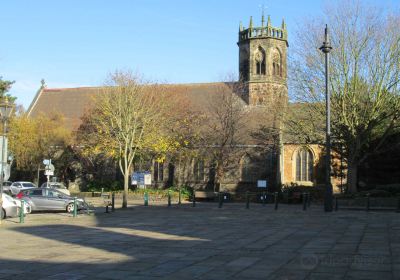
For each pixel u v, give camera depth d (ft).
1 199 67.77
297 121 122.31
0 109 68.23
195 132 155.33
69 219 73.97
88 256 37.60
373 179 129.18
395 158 125.39
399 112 111.55
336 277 28.40
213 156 155.22
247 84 180.24
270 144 156.76
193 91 187.42
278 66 181.68
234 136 158.92
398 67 111.55
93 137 154.10
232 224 63.46
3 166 67.62
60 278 29.30
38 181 164.35
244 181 159.12
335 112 114.93
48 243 45.78
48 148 164.55
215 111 161.58
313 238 47.06
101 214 84.02
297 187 132.16
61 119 176.96
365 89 112.57
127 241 46.73
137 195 143.84
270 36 179.83
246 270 31.09
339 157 123.85
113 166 174.19
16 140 157.28
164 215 81.30
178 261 34.86
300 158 161.79
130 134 120.78
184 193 145.18
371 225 59.26
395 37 112.37
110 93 134.62
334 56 114.52
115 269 32.04
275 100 137.69
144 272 30.89
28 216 80.33
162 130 146.20
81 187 176.86
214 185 158.71
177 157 159.12
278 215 78.84
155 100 142.10
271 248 40.78
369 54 112.88
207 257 36.50
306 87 119.24
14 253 39.42
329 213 80.84
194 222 67.05
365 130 111.14
